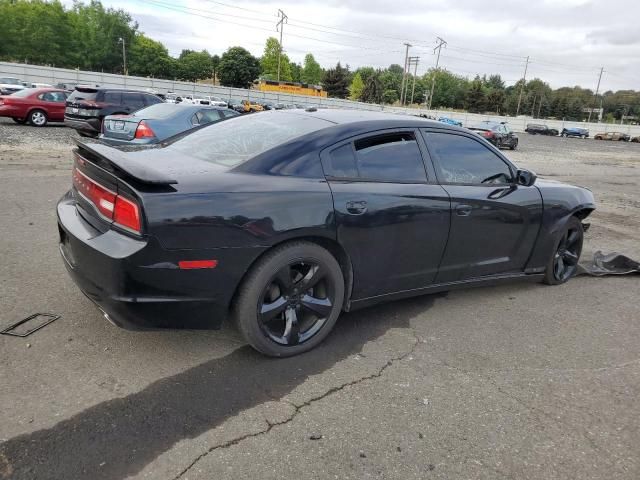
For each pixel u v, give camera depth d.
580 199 4.89
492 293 4.67
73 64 93.94
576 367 3.37
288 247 3.00
